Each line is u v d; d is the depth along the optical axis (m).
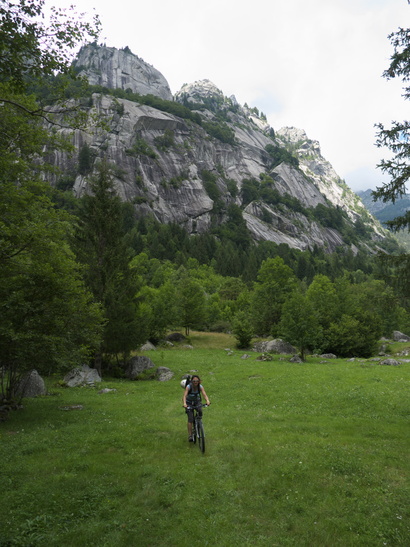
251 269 138.50
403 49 12.09
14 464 8.40
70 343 15.32
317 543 5.19
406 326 72.50
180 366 33.34
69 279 14.73
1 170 13.09
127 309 30.09
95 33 10.28
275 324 56.22
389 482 7.29
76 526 5.56
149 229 163.00
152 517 5.93
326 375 24.62
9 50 9.18
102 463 8.56
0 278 12.83
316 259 196.75
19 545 4.99
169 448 9.82
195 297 57.84
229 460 8.71
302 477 7.53
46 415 14.35
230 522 5.79
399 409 14.74
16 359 14.00
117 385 24.67
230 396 20.05
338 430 11.99
